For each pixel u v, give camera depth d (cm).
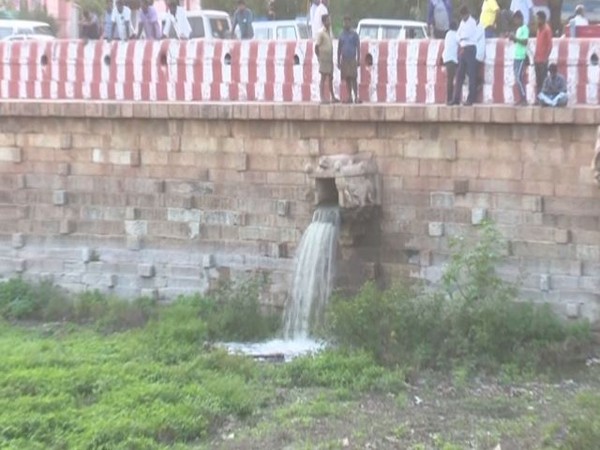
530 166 2673
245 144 3005
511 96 2781
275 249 2991
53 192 3256
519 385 2411
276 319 2947
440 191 2783
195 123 3059
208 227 3073
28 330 2989
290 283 2964
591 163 2595
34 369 2438
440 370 2506
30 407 2169
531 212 2677
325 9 3325
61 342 2761
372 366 2480
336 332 2653
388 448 2000
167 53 3194
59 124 3231
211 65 3142
